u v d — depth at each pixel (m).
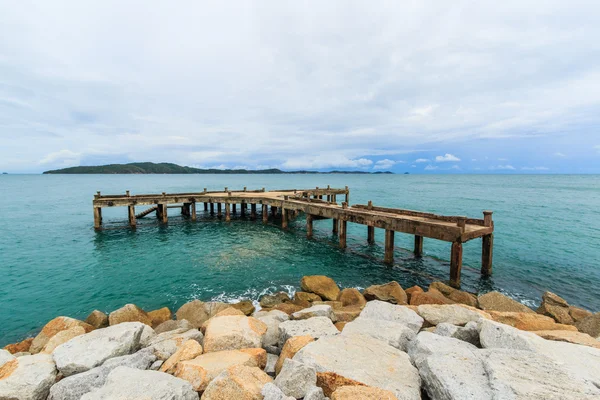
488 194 67.50
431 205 47.34
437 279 17.00
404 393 4.94
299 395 5.16
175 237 26.36
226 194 35.59
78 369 6.57
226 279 16.73
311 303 12.81
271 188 90.06
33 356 6.89
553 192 71.25
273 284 16.11
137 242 24.61
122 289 15.45
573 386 4.36
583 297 14.69
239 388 5.02
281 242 24.53
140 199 30.30
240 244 23.91
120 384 5.32
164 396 4.89
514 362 5.08
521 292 15.20
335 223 27.41
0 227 30.45
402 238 26.56
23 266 18.80
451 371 5.07
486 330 6.77
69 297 14.55
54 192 75.06
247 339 7.35
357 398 4.52
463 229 15.09
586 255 20.75
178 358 6.63
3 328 11.81
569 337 7.35
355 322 8.07
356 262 19.62
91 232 28.27
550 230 28.11
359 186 104.75
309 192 39.97
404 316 8.75
